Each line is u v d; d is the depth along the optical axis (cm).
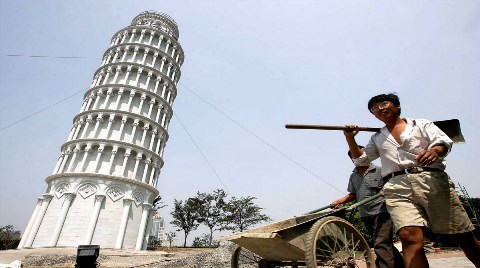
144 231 3950
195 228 5300
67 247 3378
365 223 600
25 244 3628
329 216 571
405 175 341
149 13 6284
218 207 5391
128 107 4600
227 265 1509
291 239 546
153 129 4728
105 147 4241
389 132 390
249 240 594
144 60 5275
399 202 337
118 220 3756
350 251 573
